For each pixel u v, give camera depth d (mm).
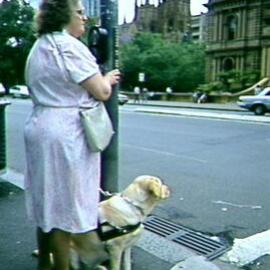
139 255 3625
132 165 8016
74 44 2461
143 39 71188
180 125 16250
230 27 56938
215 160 8578
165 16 98750
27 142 2576
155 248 3795
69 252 2805
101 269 2994
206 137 12453
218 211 5027
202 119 19531
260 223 4602
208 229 4398
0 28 19266
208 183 6477
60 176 2467
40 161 2488
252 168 7734
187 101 43625
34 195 2590
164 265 3447
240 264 3525
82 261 2943
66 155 2439
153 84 67062
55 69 2436
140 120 18469
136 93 41594
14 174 6625
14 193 5414
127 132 13695
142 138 12141
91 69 2453
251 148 10289
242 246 3893
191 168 7711
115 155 3459
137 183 2898
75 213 2496
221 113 24719
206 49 60781
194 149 10078
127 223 2797
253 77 50656
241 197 5660
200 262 3512
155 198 2852
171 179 6762
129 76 66375
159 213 4902
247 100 24219
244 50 55031
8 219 4410
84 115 2469
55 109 2473
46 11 2480
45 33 2514
